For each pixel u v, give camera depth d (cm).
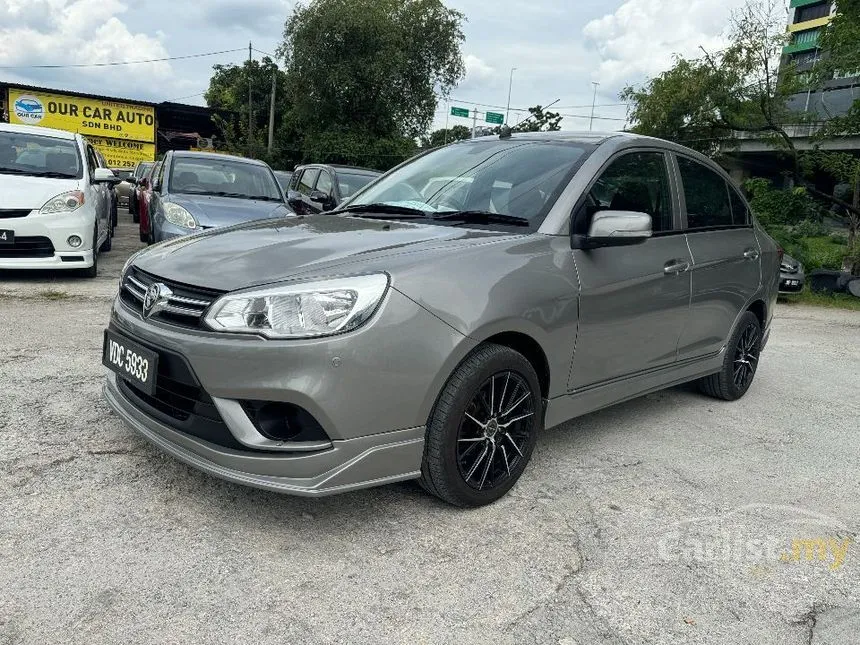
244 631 206
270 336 238
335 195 942
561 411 324
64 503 271
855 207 1390
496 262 286
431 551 256
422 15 3428
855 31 1248
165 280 268
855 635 225
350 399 242
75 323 562
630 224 313
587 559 259
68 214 729
